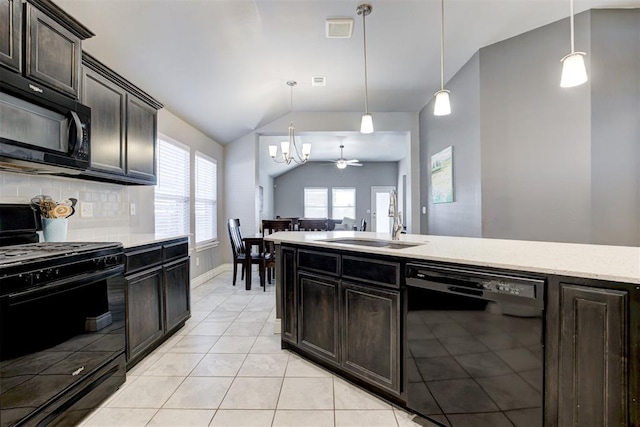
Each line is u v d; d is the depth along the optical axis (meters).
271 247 4.54
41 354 1.43
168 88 3.38
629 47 2.70
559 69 2.85
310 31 2.87
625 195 2.73
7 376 1.28
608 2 2.60
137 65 2.86
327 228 5.51
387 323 1.73
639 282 1.01
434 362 1.54
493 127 3.20
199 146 4.73
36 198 2.08
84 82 2.16
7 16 1.55
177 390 1.91
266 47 3.13
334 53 3.28
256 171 5.54
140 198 3.29
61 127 1.85
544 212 2.96
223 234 5.63
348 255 1.94
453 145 3.93
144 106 2.85
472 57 3.40
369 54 3.32
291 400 1.80
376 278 1.78
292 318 2.38
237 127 5.08
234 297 3.96
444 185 4.20
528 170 3.03
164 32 2.58
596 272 1.11
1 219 1.86
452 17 2.71
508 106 3.11
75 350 1.61
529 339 1.24
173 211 4.03
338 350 2.02
